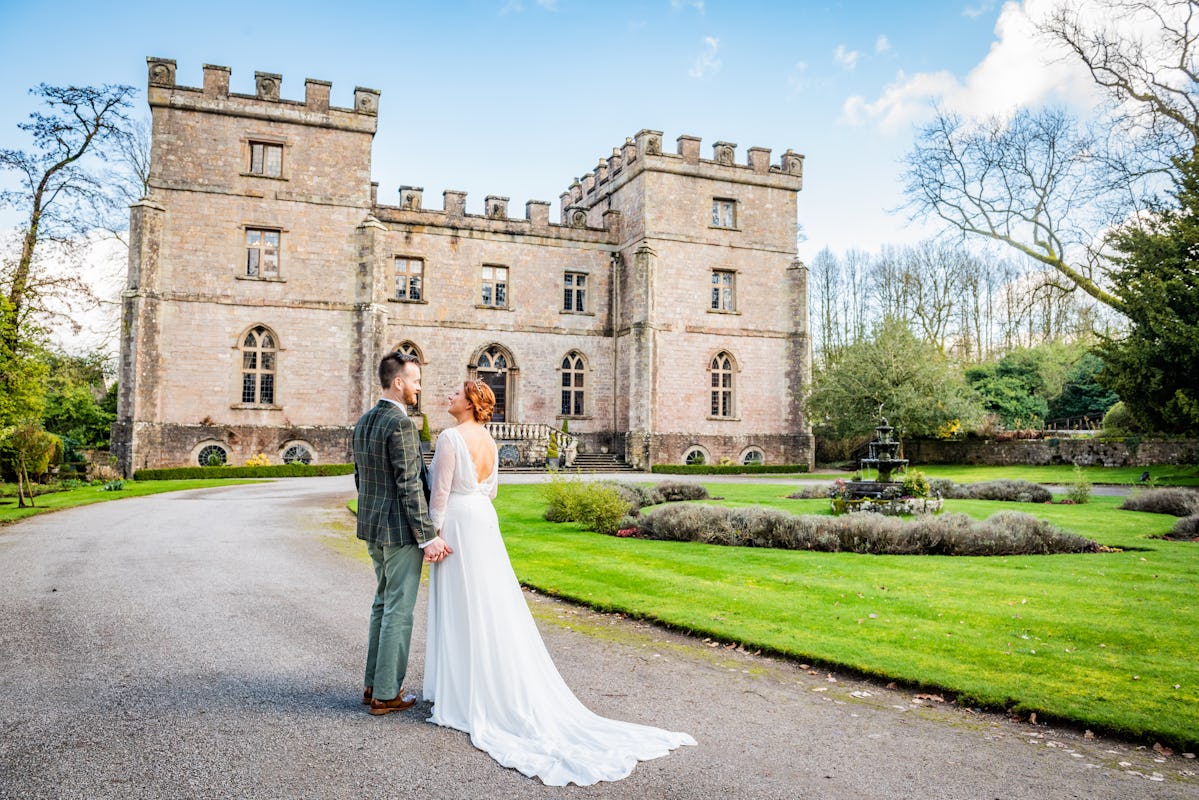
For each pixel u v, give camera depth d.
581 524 14.37
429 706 4.82
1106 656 6.27
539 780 3.79
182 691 4.95
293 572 9.28
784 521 12.34
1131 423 27.77
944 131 31.38
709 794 3.70
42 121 28.56
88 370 35.19
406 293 34.38
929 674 5.77
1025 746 4.58
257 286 30.41
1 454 19.14
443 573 4.64
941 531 11.73
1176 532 13.31
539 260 36.50
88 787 3.55
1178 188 26.12
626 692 5.38
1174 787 4.02
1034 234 29.66
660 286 36.12
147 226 28.56
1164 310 24.59
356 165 31.80
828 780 3.94
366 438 4.72
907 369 34.56
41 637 6.21
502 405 35.78
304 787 3.62
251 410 30.14
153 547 10.96
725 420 37.03
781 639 6.72
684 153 36.72
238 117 30.33
